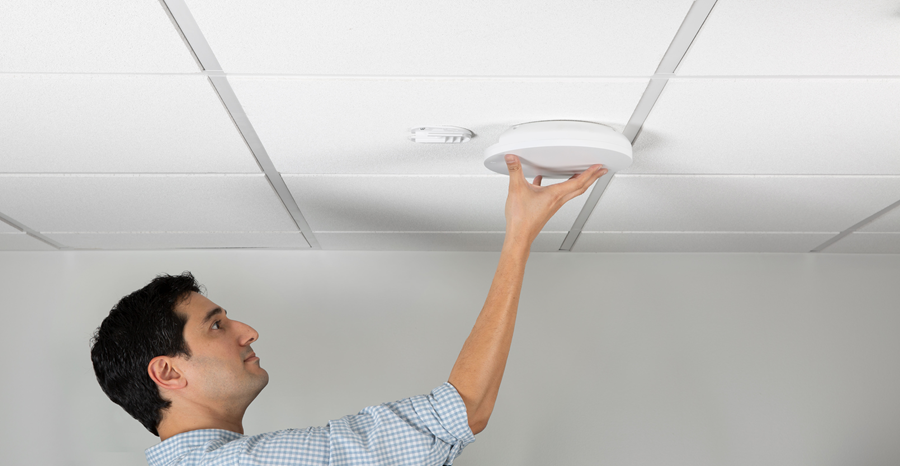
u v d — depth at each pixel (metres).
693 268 2.61
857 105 1.25
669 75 1.14
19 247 2.41
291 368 2.44
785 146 1.47
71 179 1.68
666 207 1.98
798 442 2.44
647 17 0.97
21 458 2.30
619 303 2.57
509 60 1.09
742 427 2.45
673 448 2.42
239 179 1.70
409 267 2.56
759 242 2.43
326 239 2.39
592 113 1.29
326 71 1.13
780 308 2.57
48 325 2.42
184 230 2.22
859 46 1.04
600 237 2.37
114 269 2.49
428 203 1.94
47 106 1.25
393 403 1.03
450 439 1.00
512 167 1.17
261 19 0.97
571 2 0.94
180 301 1.21
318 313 2.50
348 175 1.69
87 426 2.33
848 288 2.59
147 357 1.17
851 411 2.47
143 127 1.36
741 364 2.51
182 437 1.13
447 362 2.47
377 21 0.98
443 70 1.13
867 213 2.01
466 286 2.55
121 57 1.08
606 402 2.46
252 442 1.03
